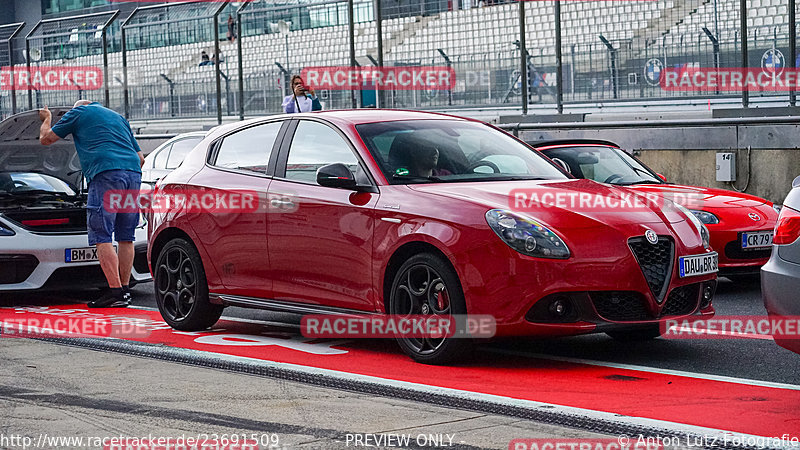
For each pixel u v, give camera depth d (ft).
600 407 33.55
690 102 106.32
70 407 33.40
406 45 125.90
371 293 43.09
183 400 34.35
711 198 64.90
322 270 45.03
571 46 113.09
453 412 32.32
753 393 35.55
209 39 136.67
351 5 122.52
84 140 59.77
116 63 144.56
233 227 48.75
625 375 39.14
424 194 42.06
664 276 40.88
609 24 119.96
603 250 39.47
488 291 39.58
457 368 40.81
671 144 98.63
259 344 47.01
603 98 111.65
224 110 138.00
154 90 143.43
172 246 51.96
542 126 108.58
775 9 106.52
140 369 40.16
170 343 47.39
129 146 60.90
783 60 99.71
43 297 67.36
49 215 63.77
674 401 34.42
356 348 45.78
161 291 52.65
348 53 127.03
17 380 38.01
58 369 40.19
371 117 47.65
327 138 46.75
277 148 48.65
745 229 62.39
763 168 92.73
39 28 148.46
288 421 31.24
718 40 104.73
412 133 46.44
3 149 64.85
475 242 39.73
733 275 66.28
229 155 51.03
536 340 47.39
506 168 45.91
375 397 34.68
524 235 39.29
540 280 38.91
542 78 115.03
